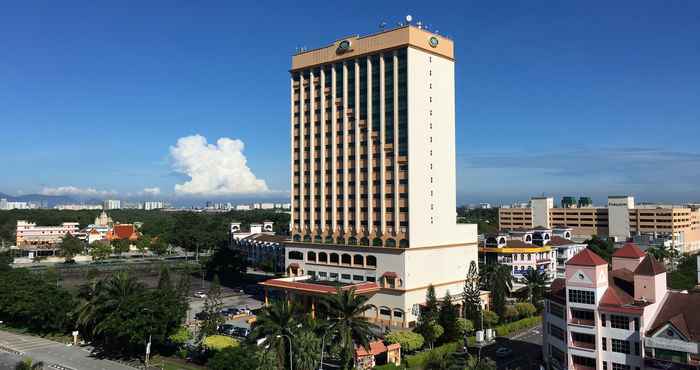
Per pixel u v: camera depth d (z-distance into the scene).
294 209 155.25
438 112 138.75
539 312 134.62
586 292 79.81
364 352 88.50
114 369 93.62
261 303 154.12
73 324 116.81
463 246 144.50
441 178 138.75
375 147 136.50
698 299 77.50
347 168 142.50
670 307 78.38
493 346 106.06
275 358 72.25
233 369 78.19
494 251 182.88
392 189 132.62
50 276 186.25
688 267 166.00
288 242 154.12
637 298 79.19
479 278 134.25
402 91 131.50
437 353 97.88
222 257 197.75
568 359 81.44
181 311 104.12
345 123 143.25
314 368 76.81
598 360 78.19
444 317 107.75
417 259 129.88
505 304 129.50
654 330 73.94
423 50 134.50
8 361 97.50
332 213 144.62
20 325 125.19
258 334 75.06
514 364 94.31
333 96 146.12
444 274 137.88
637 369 75.06
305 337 75.50
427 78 135.50
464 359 81.62
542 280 139.75
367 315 133.38
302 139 153.62
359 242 137.88
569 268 81.69
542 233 191.88
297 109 156.12
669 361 71.81
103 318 103.12
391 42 133.88
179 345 104.00
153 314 97.44
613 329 77.56
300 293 129.62
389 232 132.75
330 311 82.50
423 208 132.62
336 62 145.75
